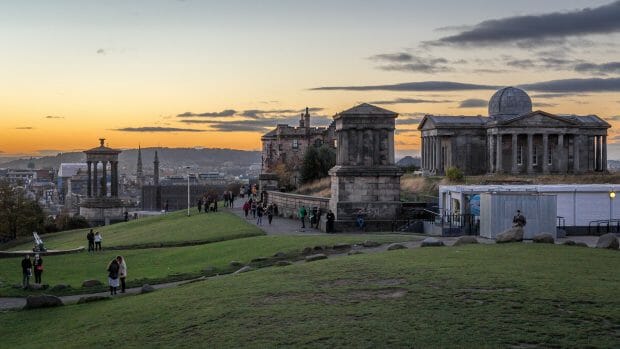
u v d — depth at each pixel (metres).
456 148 108.56
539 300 20.81
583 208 53.19
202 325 21.61
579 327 18.17
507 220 46.81
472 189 55.44
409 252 32.50
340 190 59.72
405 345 17.45
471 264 27.42
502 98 111.62
